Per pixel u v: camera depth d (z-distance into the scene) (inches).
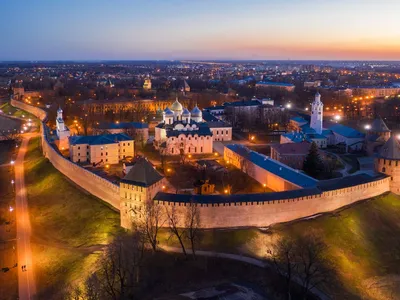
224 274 3939.5
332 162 6993.1
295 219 4825.3
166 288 3745.1
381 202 5300.2
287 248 4119.1
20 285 4185.5
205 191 5585.6
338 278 4045.3
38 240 5036.9
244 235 4517.7
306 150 7052.2
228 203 4628.4
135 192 4739.2
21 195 6540.4
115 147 7332.7
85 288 3782.0
